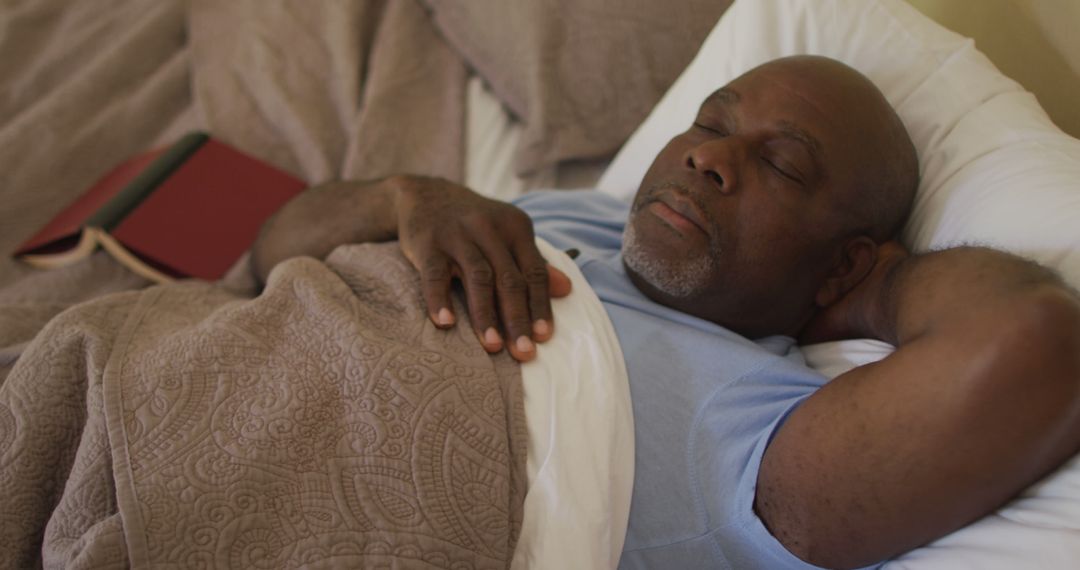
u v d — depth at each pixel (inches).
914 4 53.1
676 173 37.5
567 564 29.6
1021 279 27.9
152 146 63.9
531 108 57.3
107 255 53.6
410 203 39.4
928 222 38.5
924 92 41.4
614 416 32.5
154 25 68.6
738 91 37.8
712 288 36.6
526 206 47.3
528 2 57.6
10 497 29.9
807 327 39.9
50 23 70.9
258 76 63.5
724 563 31.7
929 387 27.0
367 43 66.8
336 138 61.6
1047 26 41.3
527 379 33.5
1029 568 25.7
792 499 29.6
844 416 28.6
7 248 56.2
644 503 32.6
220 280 51.3
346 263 38.5
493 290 35.9
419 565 28.2
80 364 32.9
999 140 37.6
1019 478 26.7
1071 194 32.5
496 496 30.0
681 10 54.8
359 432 30.4
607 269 39.6
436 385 31.5
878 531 28.1
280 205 57.0
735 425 32.4
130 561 26.8
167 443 29.1
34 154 59.3
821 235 36.4
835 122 36.1
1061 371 25.5
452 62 64.6
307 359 32.4
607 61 56.2
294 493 28.9
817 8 44.7
